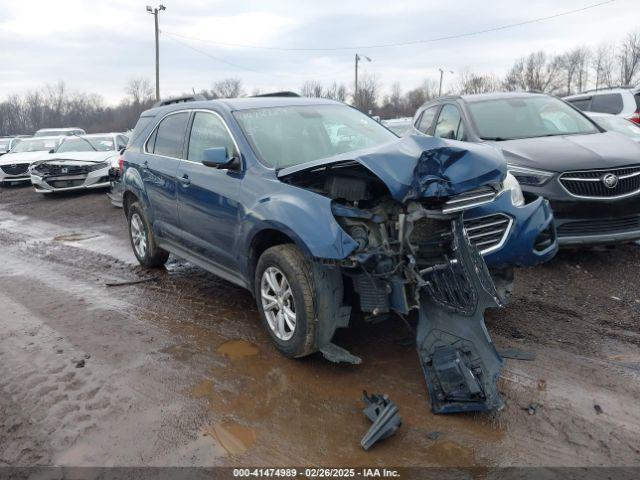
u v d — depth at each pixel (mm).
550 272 5625
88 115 86250
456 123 7191
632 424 3062
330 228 3414
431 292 3504
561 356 3881
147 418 3314
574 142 6027
